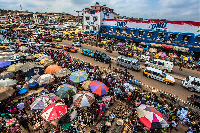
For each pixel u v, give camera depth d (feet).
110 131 37.91
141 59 100.22
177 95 58.39
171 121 40.68
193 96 50.67
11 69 59.36
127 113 44.47
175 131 39.45
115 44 136.46
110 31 152.25
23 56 83.51
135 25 131.85
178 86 66.74
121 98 51.70
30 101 46.06
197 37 100.53
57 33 178.19
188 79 64.44
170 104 48.11
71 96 43.80
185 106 48.06
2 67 65.87
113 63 93.50
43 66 67.31
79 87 56.70
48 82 53.21
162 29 116.16
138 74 77.87
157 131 36.45
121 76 68.54
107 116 43.37
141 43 125.90
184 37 106.42
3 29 183.42
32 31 191.31
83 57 103.91
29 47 108.58
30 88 55.62
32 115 41.09
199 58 99.14
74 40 159.02
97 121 40.91
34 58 86.22
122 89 54.95
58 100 47.06
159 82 69.62
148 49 116.78
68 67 74.79
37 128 36.88
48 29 218.79
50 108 36.11
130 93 49.65
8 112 41.78
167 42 113.39
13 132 34.37
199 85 60.49
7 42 115.85
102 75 64.28
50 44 125.90
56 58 87.71
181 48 103.81
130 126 39.27
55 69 60.90
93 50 124.06
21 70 62.49
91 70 70.13
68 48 117.29
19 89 51.60
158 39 117.60
